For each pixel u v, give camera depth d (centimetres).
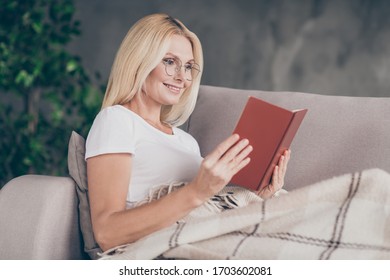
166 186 178
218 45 487
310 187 158
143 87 190
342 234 150
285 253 148
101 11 468
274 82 491
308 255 148
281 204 156
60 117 366
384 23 491
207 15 485
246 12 489
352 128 192
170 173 184
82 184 178
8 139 362
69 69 352
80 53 466
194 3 483
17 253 163
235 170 159
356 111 194
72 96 363
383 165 183
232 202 177
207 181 158
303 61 493
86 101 361
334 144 192
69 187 174
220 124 212
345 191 157
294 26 492
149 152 183
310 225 151
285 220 154
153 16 189
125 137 177
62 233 170
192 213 171
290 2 492
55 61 352
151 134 186
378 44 491
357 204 153
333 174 189
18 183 173
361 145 188
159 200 162
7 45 345
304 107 202
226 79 489
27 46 351
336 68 493
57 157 391
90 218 177
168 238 151
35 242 162
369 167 185
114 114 181
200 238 151
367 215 152
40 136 370
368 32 492
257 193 183
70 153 181
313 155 194
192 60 193
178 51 188
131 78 187
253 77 490
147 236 156
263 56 491
